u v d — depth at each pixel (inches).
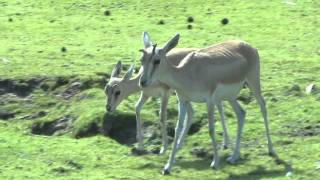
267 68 2043.6
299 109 1710.1
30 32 2472.9
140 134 1541.6
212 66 1409.9
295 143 1534.2
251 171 1405.0
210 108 1412.4
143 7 2790.4
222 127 1601.9
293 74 1985.7
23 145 1537.9
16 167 1414.9
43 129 1681.8
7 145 1530.5
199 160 1478.8
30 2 2893.7
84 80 1863.9
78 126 1644.9
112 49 2251.5
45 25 2564.0
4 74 1919.3
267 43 2330.2
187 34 2428.6
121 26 2546.8
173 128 1624.0
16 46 2281.0
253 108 1733.5
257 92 1487.5
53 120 1695.4
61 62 2080.5
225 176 1381.6
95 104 1727.4
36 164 1434.5
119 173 1397.6
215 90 1419.8
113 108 1572.3
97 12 2738.7
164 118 1519.4
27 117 1727.4
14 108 1763.0
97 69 1995.6
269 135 1483.8
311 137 1567.4
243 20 2603.3
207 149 1517.0
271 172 1396.4
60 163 1444.4
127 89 1578.5
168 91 1517.0
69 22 2603.3
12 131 1633.9
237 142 1462.8
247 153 1492.4
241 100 1781.5
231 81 1437.0
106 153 1509.6
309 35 2420.0
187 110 1424.7
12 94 1829.5
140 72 1583.4
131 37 2406.5
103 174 1389.0
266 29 2497.5
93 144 1556.3
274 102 1764.3
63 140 1577.3
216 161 1422.2
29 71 1958.7
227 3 2819.9
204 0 2859.3
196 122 1642.5
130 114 1649.9
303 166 1416.1
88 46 2293.3
